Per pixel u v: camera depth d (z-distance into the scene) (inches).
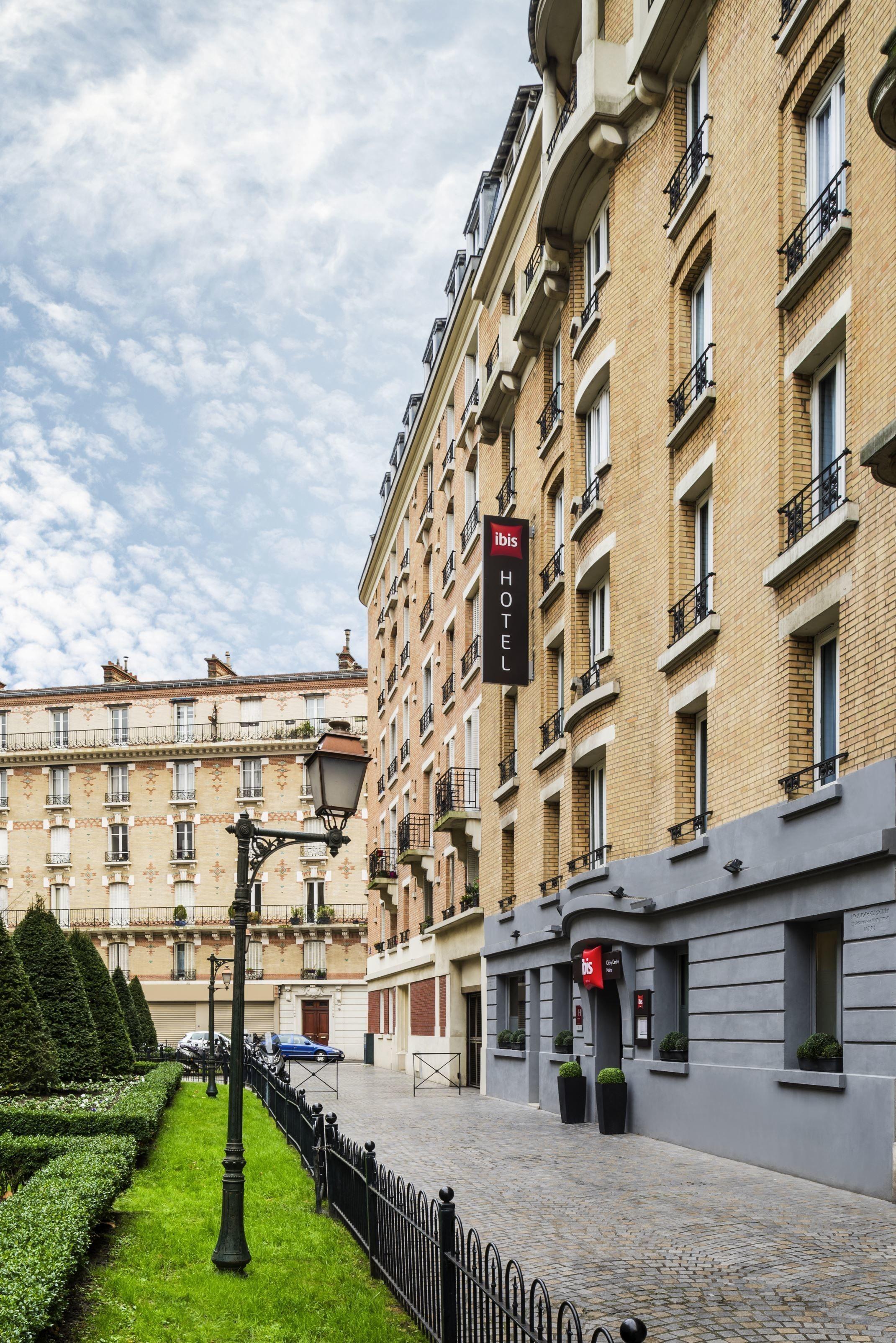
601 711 768.9
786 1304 308.5
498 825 1080.2
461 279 1382.9
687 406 677.3
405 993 1636.3
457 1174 535.8
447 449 1413.6
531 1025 949.8
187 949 2390.5
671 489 692.1
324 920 2327.8
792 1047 516.1
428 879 1441.9
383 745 1902.1
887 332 459.5
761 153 580.7
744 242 598.9
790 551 521.3
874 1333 283.6
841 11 511.5
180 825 2448.3
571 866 830.5
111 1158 414.9
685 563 677.3
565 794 855.1
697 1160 565.6
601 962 721.0
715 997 590.2
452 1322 261.7
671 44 693.3
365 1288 340.8
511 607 973.8
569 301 877.2
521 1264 357.7
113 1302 307.9
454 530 1368.1
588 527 817.5
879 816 447.5
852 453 485.7
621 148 761.0
